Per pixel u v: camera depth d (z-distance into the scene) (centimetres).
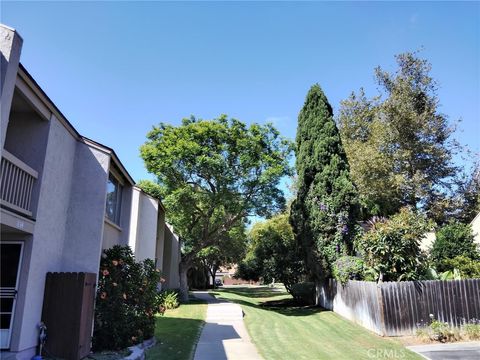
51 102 806
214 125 2284
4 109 600
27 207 750
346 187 1823
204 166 2220
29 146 801
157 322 1498
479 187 3030
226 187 2311
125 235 1325
